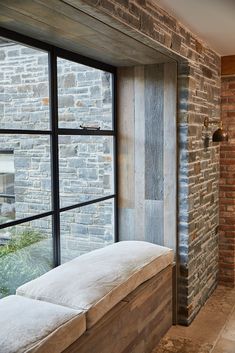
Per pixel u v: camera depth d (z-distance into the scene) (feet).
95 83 10.50
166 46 8.76
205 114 11.82
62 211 9.41
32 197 8.96
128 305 8.08
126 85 11.07
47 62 8.75
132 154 11.20
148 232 11.19
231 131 13.33
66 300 7.06
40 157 8.99
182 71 10.32
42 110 8.91
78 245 10.13
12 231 8.27
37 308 6.67
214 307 12.13
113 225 11.48
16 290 7.61
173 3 8.16
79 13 6.53
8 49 8.75
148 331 9.23
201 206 11.77
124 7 7.00
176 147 10.57
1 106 8.87
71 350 6.30
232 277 13.87
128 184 11.35
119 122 11.30
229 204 13.62
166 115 10.61
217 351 9.56
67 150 9.77
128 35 7.82
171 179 10.73
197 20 9.31
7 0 5.94
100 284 7.65
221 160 13.55
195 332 10.52
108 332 7.41
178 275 10.91
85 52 9.31
